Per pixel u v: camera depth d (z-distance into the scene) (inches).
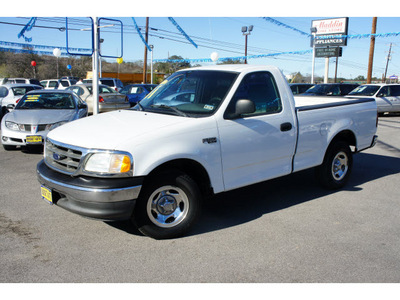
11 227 161.8
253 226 166.4
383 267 130.8
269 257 137.3
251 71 176.2
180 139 146.0
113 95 579.8
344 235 157.4
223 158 159.5
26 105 352.2
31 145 313.4
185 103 171.3
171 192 151.3
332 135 209.3
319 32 1453.0
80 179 138.3
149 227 146.5
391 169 280.5
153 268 128.5
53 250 140.9
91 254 138.1
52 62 2028.8
